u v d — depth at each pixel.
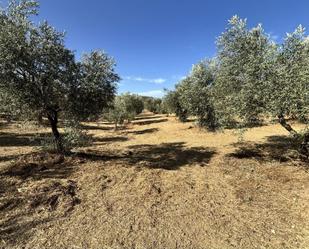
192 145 15.97
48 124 11.95
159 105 59.50
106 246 5.09
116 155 13.55
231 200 7.25
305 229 5.62
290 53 8.70
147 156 13.27
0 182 8.49
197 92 16.02
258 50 9.02
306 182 8.29
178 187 8.27
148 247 5.07
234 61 9.71
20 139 18.92
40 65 9.89
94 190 7.96
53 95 10.22
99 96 11.63
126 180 8.91
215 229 5.72
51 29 10.14
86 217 6.25
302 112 7.79
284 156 11.29
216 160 11.79
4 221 6.02
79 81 10.80
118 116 27.52
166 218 6.23
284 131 18.83
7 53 8.95
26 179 8.81
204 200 7.27
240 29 9.41
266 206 6.83
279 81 8.11
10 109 9.87
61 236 5.43
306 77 7.61
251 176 9.23
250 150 13.24
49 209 6.58
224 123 11.04
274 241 5.22
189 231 5.64
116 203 7.06
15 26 9.30
